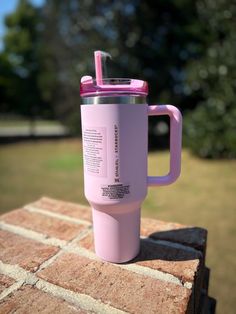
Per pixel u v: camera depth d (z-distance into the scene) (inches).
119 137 28.9
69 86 358.0
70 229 39.3
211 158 235.5
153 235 37.9
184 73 299.0
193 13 299.9
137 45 314.2
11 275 29.8
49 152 316.8
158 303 25.9
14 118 663.8
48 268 30.8
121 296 26.7
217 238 103.3
